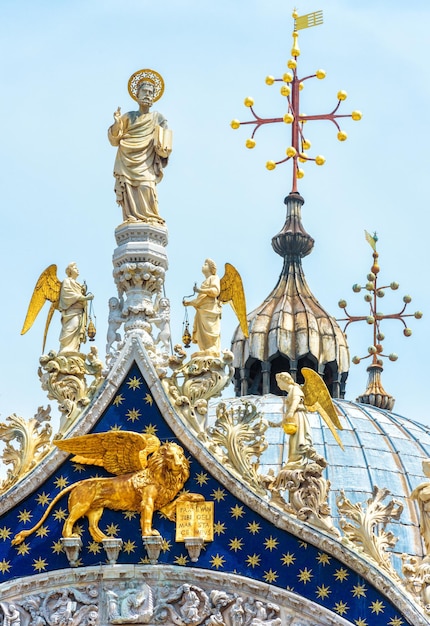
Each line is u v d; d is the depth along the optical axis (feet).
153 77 210.59
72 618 192.44
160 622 192.03
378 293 290.97
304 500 194.18
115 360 200.34
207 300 201.98
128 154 207.51
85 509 195.11
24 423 199.62
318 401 201.98
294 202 292.40
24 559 195.31
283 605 191.62
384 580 191.42
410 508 252.21
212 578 192.54
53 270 204.44
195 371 199.62
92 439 196.85
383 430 267.18
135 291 203.51
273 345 281.95
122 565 193.16
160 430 198.49
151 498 194.70
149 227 204.95
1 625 192.95
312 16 270.87
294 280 289.94
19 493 196.85
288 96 264.93
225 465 195.83
